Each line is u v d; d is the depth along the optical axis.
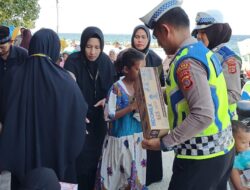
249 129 2.98
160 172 4.16
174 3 2.12
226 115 2.19
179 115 2.11
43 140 2.51
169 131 2.11
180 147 2.17
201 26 2.91
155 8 2.12
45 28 2.68
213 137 2.10
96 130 3.61
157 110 2.11
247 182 2.98
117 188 3.31
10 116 2.47
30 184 2.14
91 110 3.57
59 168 2.53
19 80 2.53
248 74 7.89
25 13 15.83
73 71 3.56
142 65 3.13
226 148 2.18
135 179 3.23
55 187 2.19
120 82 3.21
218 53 2.82
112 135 3.25
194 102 1.95
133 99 3.15
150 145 2.12
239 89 2.77
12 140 2.47
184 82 1.98
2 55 3.99
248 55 10.03
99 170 3.32
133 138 3.22
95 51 3.51
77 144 2.61
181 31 2.11
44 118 2.50
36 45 2.57
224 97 2.16
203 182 2.16
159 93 2.18
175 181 2.22
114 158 3.22
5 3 14.48
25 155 2.50
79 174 3.47
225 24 2.89
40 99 2.50
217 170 2.16
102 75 3.61
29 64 2.56
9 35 4.00
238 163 2.98
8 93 2.52
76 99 2.59
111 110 3.16
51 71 2.56
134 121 3.22
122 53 3.36
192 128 1.96
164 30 2.12
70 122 2.58
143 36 4.00
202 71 1.99
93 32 3.51
